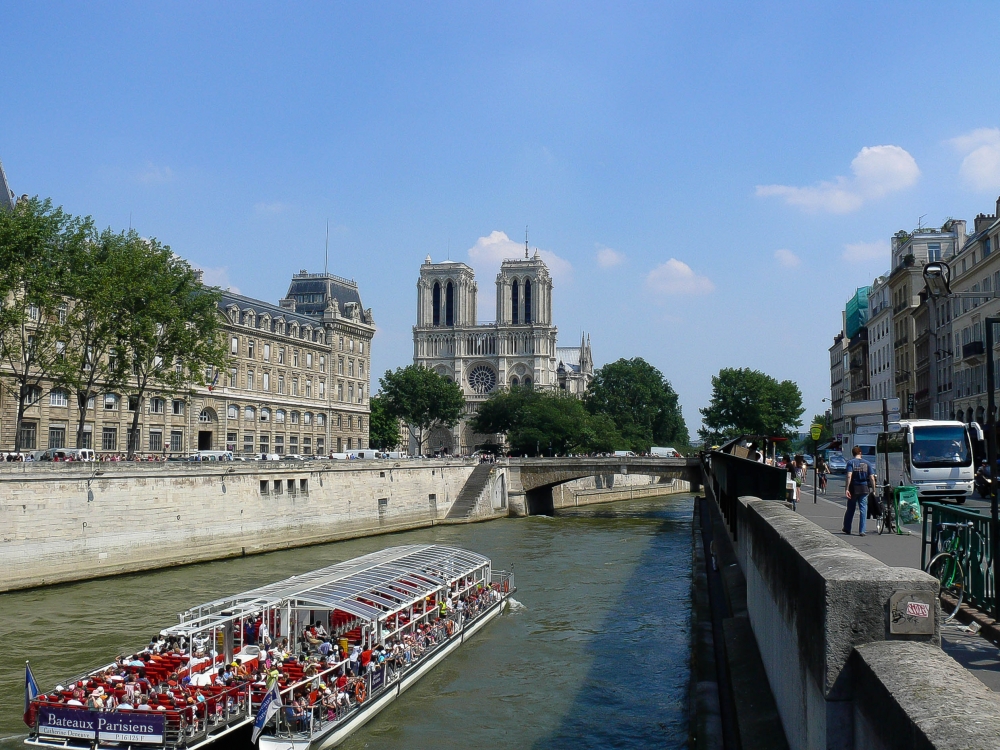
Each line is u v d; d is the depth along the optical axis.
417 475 92.31
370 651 31.38
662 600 47.78
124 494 55.72
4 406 78.12
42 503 50.19
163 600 46.22
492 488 105.12
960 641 13.71
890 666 6.56
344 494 79.31
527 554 67.12
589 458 111.50
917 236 102.62
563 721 28.98
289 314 124.75
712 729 17.78
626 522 98.56
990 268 69.19
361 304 157.25
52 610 43.44
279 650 31.59
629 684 32.78
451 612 39.06
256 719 26.44
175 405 100.00
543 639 39.59
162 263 71.50
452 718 29.58
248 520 66.88
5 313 60.12
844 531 28.50
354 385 138.88
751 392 156.38
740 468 33.16
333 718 27.73
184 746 25.25
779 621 12.69
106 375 72.19
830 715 7.79
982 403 70.75
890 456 43.81
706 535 58.62
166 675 28.64
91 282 63.62
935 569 17.28
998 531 14.12
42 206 62.56
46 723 25.88
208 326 75.06
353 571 39.50
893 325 104.81
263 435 115.38
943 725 5.05
